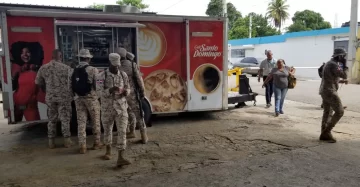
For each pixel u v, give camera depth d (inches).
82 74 217.0
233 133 269.7
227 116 343.0
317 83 684.1
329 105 236.8
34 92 250.1
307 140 245.4
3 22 236.4
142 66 286.4
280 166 190.1
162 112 298.2
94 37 265.7
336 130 276.1
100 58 268.7
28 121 250.4
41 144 245.9
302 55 1084.5
